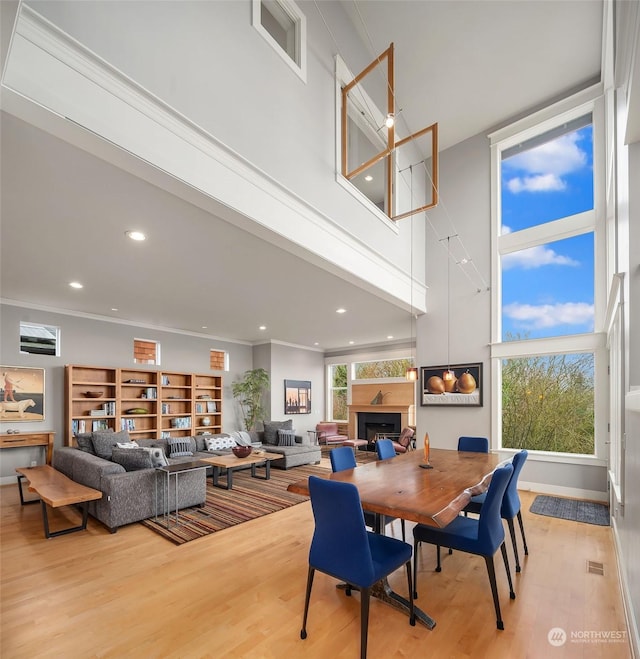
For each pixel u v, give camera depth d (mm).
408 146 6148
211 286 5082
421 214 6422
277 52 3387
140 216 3160
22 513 4332
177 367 8086
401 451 8039
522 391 5512
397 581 2766
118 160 2211
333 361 10750
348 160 4672
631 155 2016
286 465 6953
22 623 2221
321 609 2365
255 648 2004
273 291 5301
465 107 5707
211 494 5113
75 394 6508
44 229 3373
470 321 5922
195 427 8242
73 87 1914
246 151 2977
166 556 3146
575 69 5055
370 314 6676
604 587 2654
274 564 2998
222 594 2541
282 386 9656
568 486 4984
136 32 2264
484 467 3223
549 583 2713
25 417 5945
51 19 1875
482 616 2307
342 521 1973
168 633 2129
